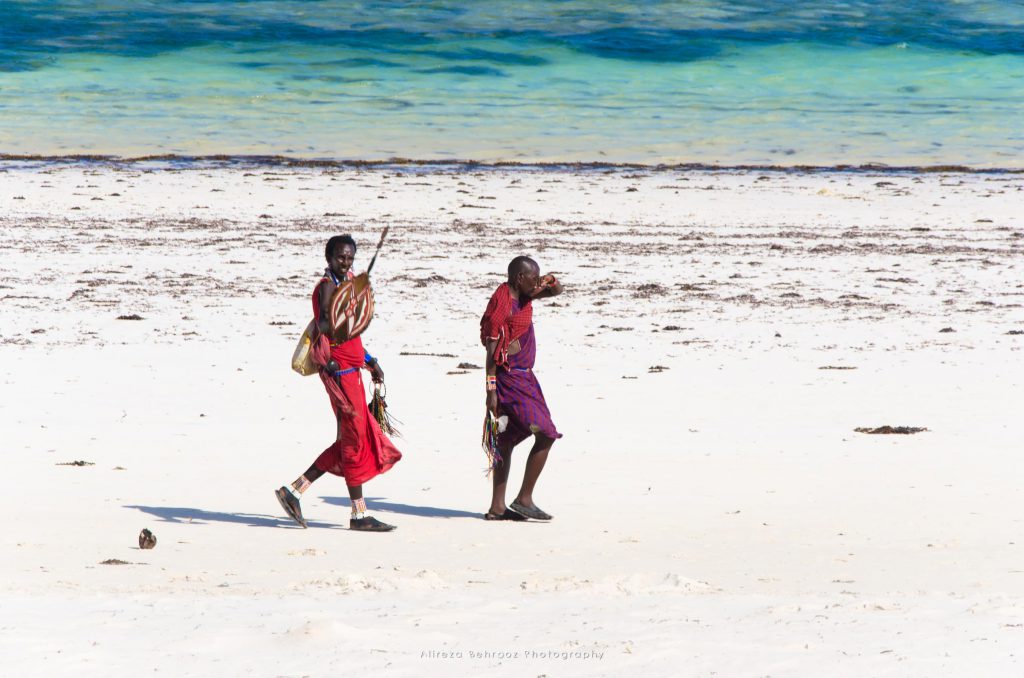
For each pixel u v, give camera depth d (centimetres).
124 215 13050
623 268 10231
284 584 2339
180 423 4756
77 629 1725
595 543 2977
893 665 1527
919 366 6450
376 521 3164
